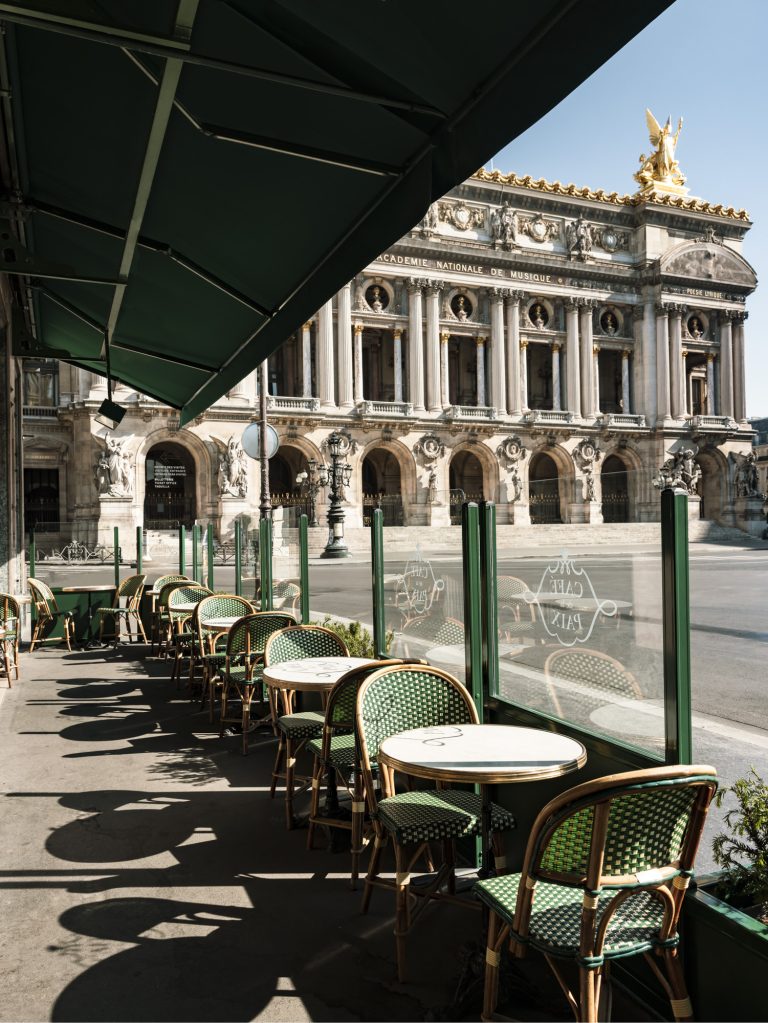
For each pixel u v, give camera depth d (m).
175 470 52.19
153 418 51.22
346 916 4.22
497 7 2.83
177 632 11.37
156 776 6.68
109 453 49.28
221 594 10.20
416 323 61.09
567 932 2.93
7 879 4.66
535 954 3.84
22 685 10.66
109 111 5.09
